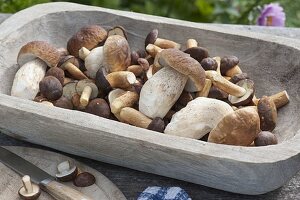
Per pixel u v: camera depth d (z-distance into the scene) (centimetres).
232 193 104
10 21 121
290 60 114
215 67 114
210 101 104
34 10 125
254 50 118
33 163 108
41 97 111
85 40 119
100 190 103
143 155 98
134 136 96
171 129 102
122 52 113
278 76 115
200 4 193
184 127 102
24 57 115
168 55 106
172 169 100
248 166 92
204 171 96
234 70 117
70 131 100
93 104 109
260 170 92
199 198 104
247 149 93
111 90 112
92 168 106
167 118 109
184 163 96
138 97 110
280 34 141
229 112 101
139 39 125
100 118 99
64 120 99
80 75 116
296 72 113
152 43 119
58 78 113
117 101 108
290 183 105
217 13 179
